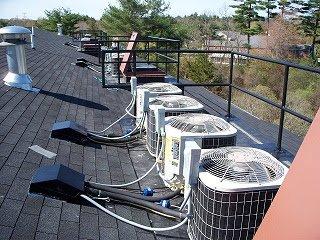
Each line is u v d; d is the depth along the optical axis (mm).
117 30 42312
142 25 41688
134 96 5859
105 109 7207
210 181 2691
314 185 1396
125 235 2938
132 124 6430
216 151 3180
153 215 3439
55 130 4738
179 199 3785
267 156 3104
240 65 37438
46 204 2969
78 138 4859
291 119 23625
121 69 10406
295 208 1433
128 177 4281
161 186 4098
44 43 16625
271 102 4633
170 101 4898
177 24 49031
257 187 2615
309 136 1548
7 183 3096
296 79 32344
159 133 3965
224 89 29906
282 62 4008
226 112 7434
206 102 8594
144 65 10570
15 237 2402
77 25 56031
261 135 5773
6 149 3785
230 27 56500
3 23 45344
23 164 3580
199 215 2859
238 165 2830
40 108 5719
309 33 47531
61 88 7703
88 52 19766
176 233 3203
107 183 3928
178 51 6547
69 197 3174
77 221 2895
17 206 2795
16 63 6250
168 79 10086
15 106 5312
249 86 34312
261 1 50062
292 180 1516
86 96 7797
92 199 3289
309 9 47656
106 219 3094
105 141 5223
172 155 3764
